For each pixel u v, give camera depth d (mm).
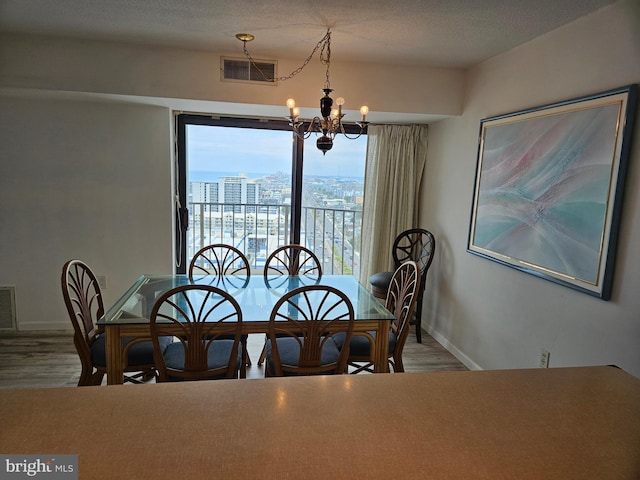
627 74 1859
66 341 3355
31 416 903
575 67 2154
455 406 1010
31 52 2787
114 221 3488
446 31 2406
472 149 3141
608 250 1911
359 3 2062
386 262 4074
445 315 3561
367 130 3965
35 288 3492
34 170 3330
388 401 1023
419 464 800
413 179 3945
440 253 3660
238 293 2674
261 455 807
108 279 3561
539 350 2387
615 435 915
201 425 894
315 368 2129
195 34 2621
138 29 2566
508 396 1066
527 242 2463
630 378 1186
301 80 3117
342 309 2447
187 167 3857
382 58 3035
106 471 748
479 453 839
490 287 2887
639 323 1791
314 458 804
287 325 2232
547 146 2305
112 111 3336
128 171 3436
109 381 2127
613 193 1887
